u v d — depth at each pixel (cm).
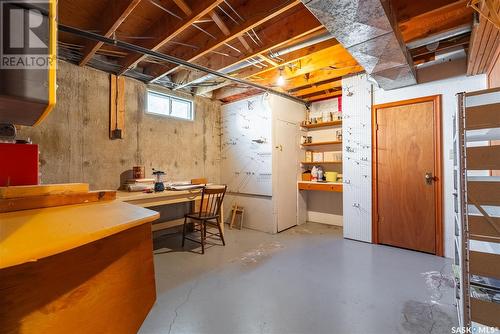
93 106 299
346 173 364
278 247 324
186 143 406
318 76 353
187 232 392
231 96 445
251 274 243
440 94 291
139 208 117
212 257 289
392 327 163
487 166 129
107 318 100
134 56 282
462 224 135
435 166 295
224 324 168
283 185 415
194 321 171
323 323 168
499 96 128
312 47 275
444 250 288
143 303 120
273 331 161
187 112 416
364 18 167
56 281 83
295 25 225
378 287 216
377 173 337
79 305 90
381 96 332
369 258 284
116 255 106
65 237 68
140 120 345
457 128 138
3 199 101
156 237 365
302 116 467
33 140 257
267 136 400
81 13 216
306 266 262
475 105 133
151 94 365
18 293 74
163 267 260
